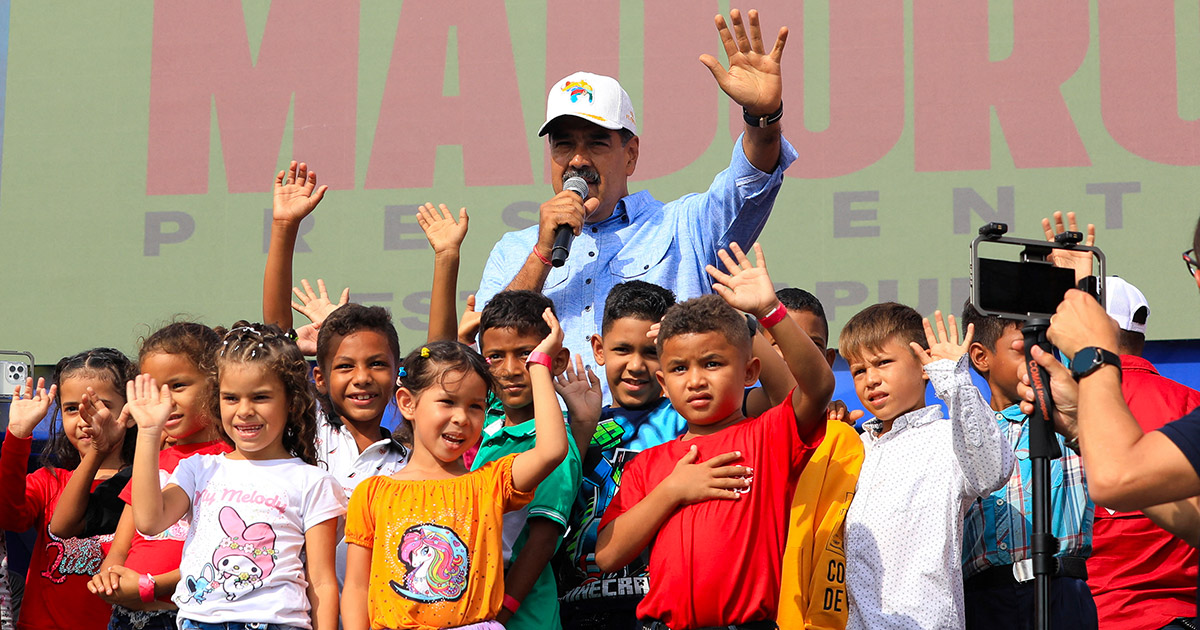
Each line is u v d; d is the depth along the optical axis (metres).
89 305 6.73
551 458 2.98
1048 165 6.15
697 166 6.40
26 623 3.80
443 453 3.07
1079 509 3.17
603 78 4.27
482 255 6.50
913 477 3.12
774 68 3.92
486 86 6.63
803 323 4.16
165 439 3.71
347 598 2.98
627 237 4.27
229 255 6.69
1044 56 6.23
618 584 3.28
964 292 6.12
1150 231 6.02
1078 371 2.33
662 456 3.19
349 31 6.77
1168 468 2.15
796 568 3.14
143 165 6.82
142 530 3.03
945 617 2.96
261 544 3.04
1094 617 3.14
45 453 4.14
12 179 6.89
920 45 6.32
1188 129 6.06
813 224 6.29
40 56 6.97
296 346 3.29
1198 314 5.90
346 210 6.63
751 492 2.98
